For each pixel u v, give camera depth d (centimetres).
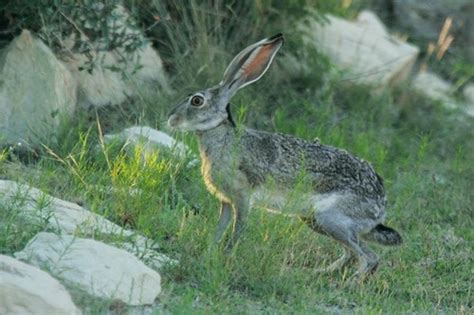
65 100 1725
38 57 1719
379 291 1358
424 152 1986
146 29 1902
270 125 1947
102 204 1430
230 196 1399
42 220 1310
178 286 1256
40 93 1689
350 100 2147
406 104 2241
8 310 1062
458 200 1794
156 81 1909
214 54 1986
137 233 1359
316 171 1419
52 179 1510
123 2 1948
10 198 1353
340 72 2141
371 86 2203
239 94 1961
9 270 1107
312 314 1234
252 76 1424
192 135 1714
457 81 2539
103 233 1320
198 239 1370
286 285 1301
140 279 1195
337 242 1445
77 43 1792
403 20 2772
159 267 1297
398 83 2339
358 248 1403
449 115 2223
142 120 1762
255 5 2073
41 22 1766
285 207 1367
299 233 1424
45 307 1073
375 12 2775
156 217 1420
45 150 1623
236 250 1332
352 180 1426
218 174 1397
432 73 2573
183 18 2002
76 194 1473
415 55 2488
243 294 1283
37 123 1661
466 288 1416
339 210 1409
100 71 1831
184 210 1423
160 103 1839
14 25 1767
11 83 1691
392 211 1692
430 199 1794
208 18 2025
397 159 1984
